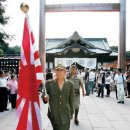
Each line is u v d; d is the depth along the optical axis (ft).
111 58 151.43
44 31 72.13
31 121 14.44
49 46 186.19
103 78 58.95
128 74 61.11
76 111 27.58
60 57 149.89
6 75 47.14
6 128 26.08
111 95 64.44
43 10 71.26
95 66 148.05
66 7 70.79
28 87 14.53
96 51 151.53
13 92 39.47
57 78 15.87
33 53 14.65
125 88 62.18
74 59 147.13
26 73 14.58
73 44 145.38
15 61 72.69
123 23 72.38
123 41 73.26
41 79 14.64
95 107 41.73
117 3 71.72
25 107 14.46
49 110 16.06
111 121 30.04
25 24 14.82
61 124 15.58
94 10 70.74
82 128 26.13
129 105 44.55
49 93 15.81
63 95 15.61
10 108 40.06
